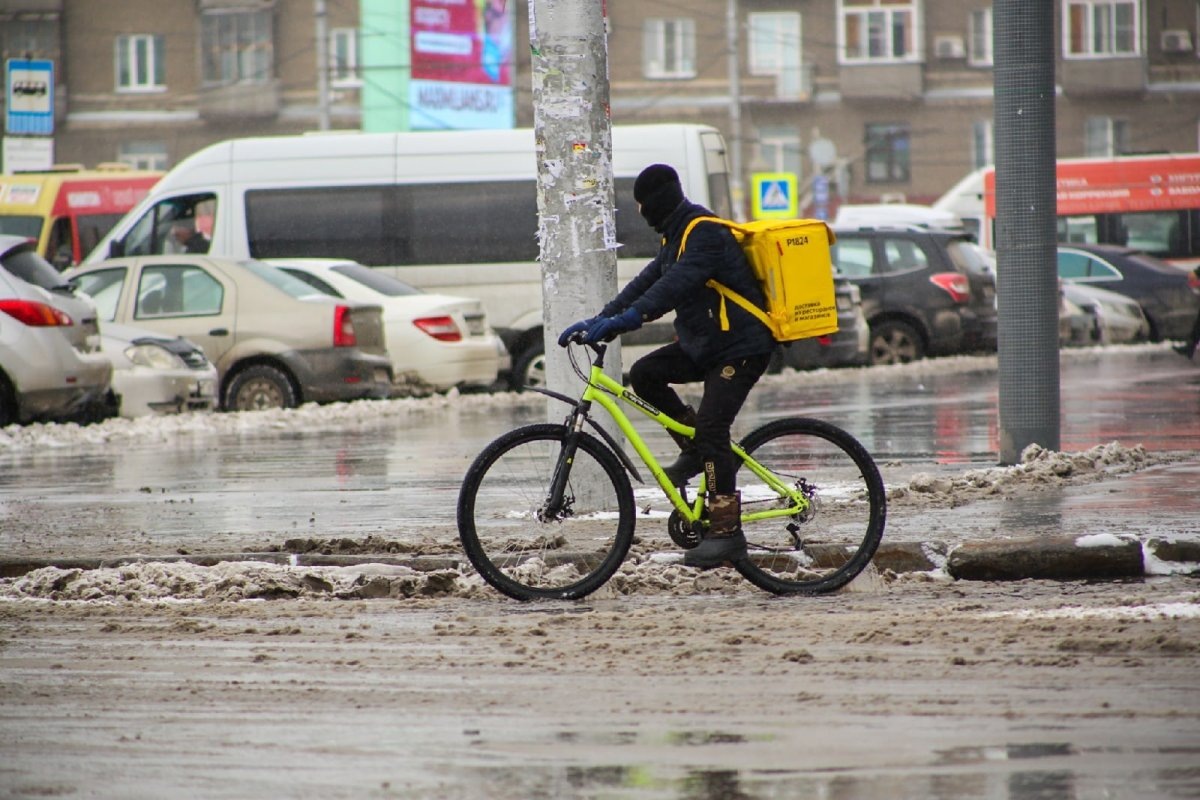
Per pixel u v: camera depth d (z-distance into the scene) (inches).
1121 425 2439.7
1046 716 804.6
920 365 4298.7
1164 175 6304.1
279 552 1378.0
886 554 1298.0
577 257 1524.4
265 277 3157.0
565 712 836.0
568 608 1152.2
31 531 1531.7
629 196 3599.9
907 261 4407.0
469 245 3750.0
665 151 3602.4
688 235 1141.1
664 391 1174.3
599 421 1390.3
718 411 1155.3
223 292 3134.8
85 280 3186.5
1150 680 871.7
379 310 3201.3
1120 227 6314.0
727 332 1147.9
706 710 832.9
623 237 3597.4
